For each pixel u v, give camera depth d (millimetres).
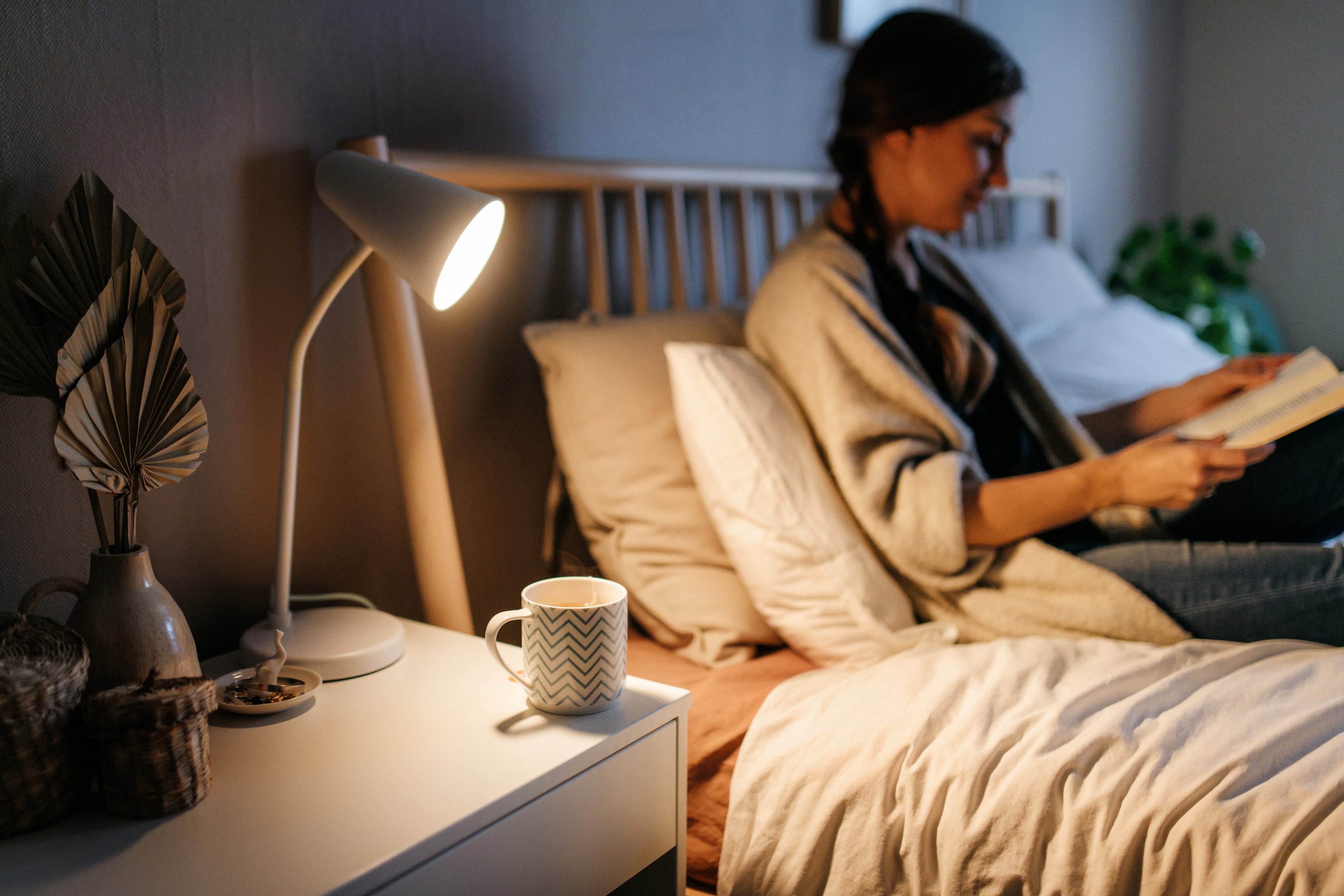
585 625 731
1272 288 3111
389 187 729
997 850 717
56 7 790
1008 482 1044
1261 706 779
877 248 1233
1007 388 1344
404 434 1031
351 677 827
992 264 2037
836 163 1255
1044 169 2588
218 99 909
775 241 1590
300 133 981
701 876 887
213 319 924
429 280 684
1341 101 2902
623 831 747
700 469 1038
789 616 1000
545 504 1307
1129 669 867
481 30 1158
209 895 533
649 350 1174
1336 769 673
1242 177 3115
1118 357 1950
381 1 1045
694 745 889
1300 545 1029
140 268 668
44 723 582
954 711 823
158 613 677
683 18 1446
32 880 544
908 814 758
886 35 1196
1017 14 2348
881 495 1034
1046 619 1012
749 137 1605
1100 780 714
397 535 1124
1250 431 1056
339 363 1042
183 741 608
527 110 1230
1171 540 1215
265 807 622
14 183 774
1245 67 3061
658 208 1445
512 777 661
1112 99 2826
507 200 1204
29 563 822
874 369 1085
